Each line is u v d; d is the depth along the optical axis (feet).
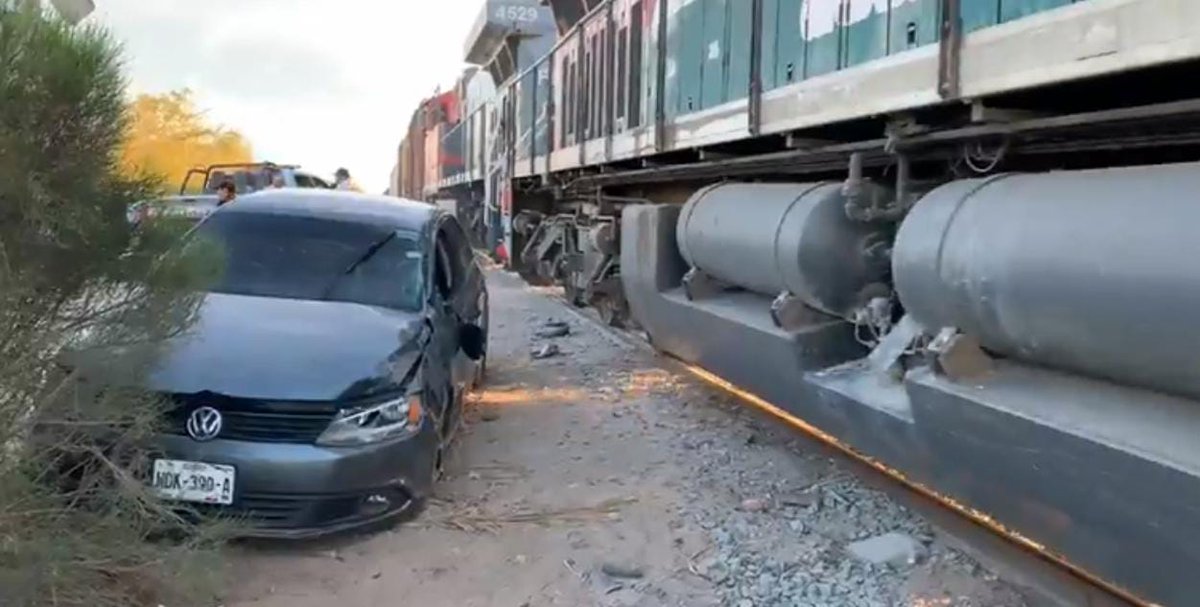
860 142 18.48
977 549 15.23
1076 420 11.12
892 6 16.21
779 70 20.58
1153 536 10.43
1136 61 10.80
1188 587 10.39
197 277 11.98
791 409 20.34
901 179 16.72
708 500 17.92
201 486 14.30
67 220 10.28
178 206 12.30
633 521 16.79
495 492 18.20
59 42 9.91
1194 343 9.66
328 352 15.84
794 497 18.02
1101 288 10.62
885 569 14.73
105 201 10.88
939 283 13.52
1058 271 11.23
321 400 14.84
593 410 24.81
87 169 10.38
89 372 11.25
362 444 15.07
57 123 10.02
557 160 43.70
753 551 15.47
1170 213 10.00
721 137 23.65
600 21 36.68
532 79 51.08
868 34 16.99
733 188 22.90
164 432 14.20
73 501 11.95
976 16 13.75
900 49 15.94
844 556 15.28
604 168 37.37
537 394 26.66
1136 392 11.01
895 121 16.21
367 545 15.48
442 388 17.89
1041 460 11.69
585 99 38.86
